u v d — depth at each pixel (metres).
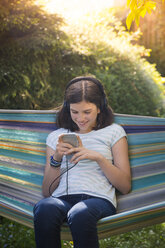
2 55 3.38
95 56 3.96
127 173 1.89
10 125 2.32
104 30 4.79
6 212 1.94
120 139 1.96
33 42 3.42
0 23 3.33
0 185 2.21
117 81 4.05
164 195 1.98
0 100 3.16
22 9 3.48
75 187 1.83
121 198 1.94
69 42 3.73
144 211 1.60
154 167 2.12
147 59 8.88
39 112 2.22
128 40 5.08
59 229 1.64
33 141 2.26
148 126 2.15
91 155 1.78
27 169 2.24
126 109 4.00
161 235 2.60
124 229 1.72
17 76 3.26
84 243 1.55
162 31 8.73
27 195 2.10
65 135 1.80
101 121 1.99
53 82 3.60
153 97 4.37
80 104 1.81
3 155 2.34
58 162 1.87
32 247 2.44
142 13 1.95
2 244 2.44
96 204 1.69
